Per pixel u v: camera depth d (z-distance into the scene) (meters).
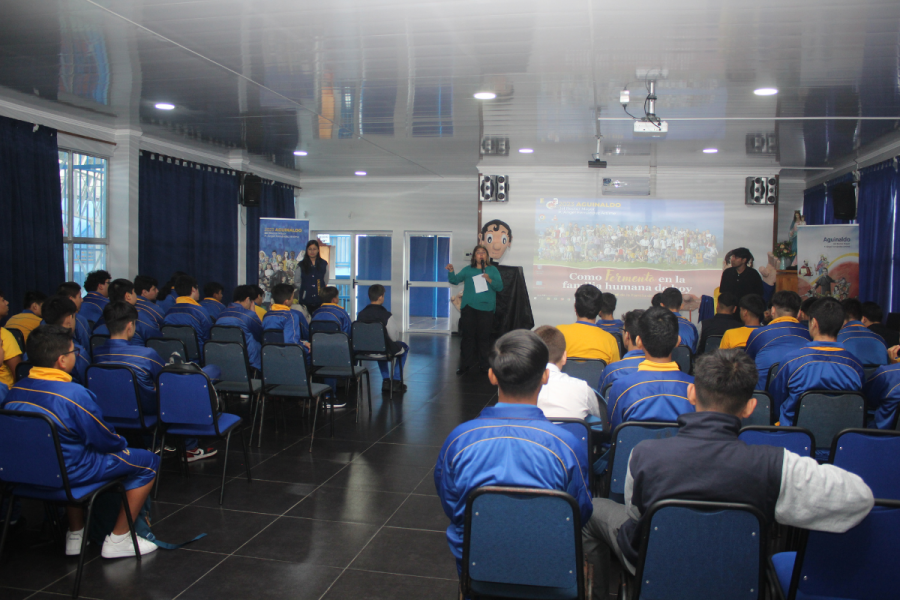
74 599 2.49
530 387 1.79
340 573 2.74
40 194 6.41
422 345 10.63
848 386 3.10
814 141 7.31
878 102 5.59
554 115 6.36
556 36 4.12
